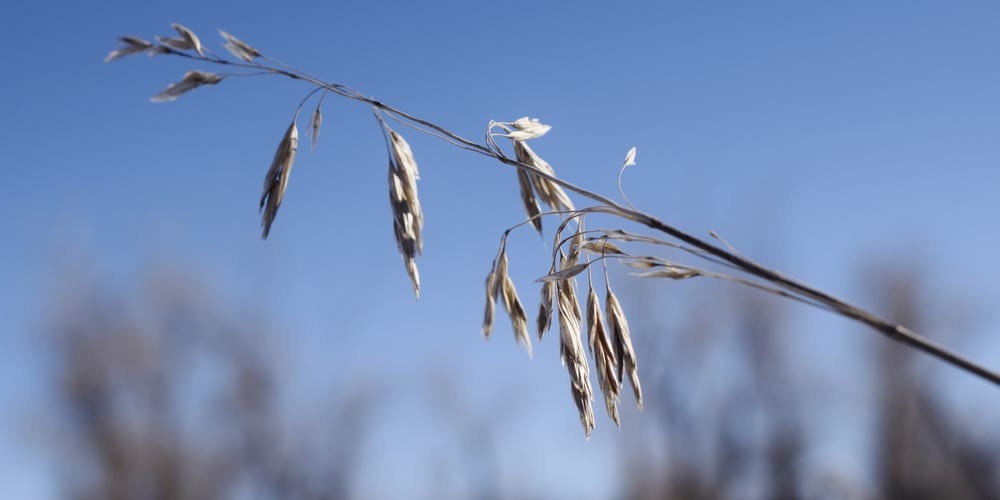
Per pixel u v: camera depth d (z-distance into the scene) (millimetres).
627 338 1945
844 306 1271
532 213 2070
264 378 12719
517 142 2062
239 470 12641
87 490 11953
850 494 9938
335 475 12734
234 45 1631
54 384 12125
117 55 1560
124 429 12141
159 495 12102
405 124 1771
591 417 1903
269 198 1775
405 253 1800
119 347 12180
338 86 1722
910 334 1201
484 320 2008
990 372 1144
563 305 1946
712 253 1427
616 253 1793
